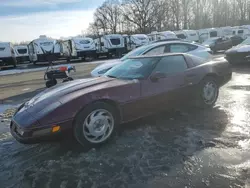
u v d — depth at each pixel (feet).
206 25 171.01
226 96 16.69
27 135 8.46
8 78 40.98
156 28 152.15
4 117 15.29
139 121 12.48
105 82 11.00
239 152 8.63
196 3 168.45
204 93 13.91
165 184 7.06
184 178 7.27
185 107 14.40
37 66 65.67
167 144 9.64
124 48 76.38
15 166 8.72
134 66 12.63
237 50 30.63
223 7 171.63
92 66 51.37
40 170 8.31
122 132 11.10
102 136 9.88
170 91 12.07
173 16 165.27
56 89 10.93
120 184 7.22
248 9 168.14
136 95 10.81
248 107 13.93
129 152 9.15
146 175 7.57
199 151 8.87
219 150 8.86
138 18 148.97
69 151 9.52
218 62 15.01
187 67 13.25
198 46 23.57
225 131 10.60
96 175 7.75
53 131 8.65
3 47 63.67
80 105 9.18
